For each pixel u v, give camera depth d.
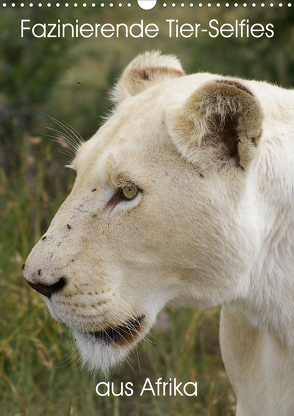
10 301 7.94
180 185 4.23
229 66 12.30
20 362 7.50
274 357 4.91
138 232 4.27
